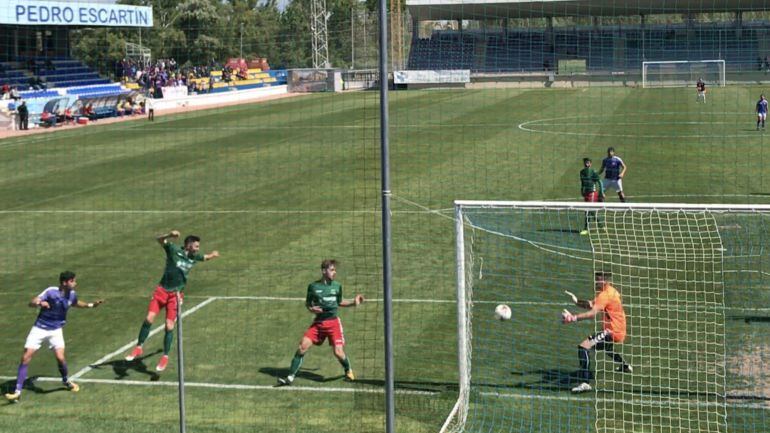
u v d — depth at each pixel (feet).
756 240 61.93
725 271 55.26
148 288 58.34
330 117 161.17
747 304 49.52
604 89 212.23
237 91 183.21
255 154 118.11
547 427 36.35
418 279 57.26
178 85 173.37
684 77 222.89
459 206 40.22
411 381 41.45
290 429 37.14
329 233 71.41
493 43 224.94
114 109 169.48
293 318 50.93
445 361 43.60
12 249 69.77
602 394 39.22
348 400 39.75
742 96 186.50
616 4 204.74
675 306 49.49
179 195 90.38
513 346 44.68
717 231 63.98
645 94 195.93
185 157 117.08
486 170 100.37
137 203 86.99
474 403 38.73
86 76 178.91
